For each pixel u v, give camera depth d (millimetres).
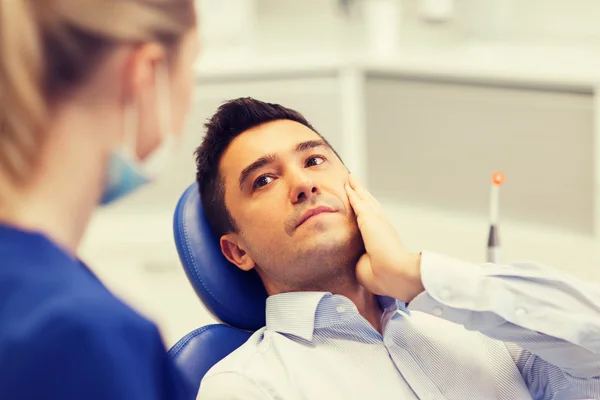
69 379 784
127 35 766
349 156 3191
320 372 1350
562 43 3170
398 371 1381
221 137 1479
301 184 1384
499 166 2973
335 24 3582
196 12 828
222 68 2986
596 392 1362
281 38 3408
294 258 1393
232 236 1479
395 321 1415
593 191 2811
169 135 842
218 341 1504
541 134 2861
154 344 846
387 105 3117
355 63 3074
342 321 1388
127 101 799
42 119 757
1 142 757
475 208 3066
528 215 2965
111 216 3135
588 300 1267
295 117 1506
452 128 3023
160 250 3141
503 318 1269
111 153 813
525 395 1413
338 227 1381
